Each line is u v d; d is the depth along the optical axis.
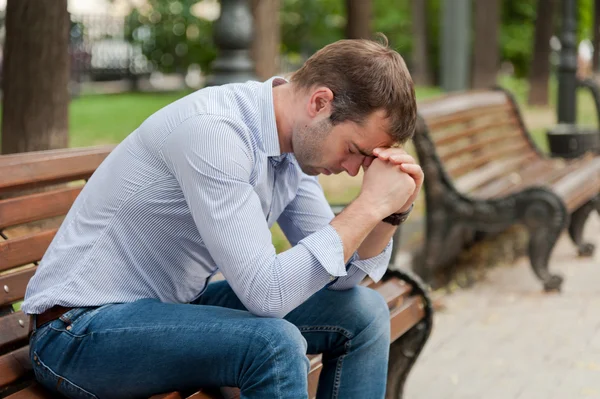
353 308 2.70
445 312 5.29
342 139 2.36
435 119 5.77
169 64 22.97
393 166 2.42
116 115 15.16
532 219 5.57
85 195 2.47
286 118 2.43
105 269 2.39
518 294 5.67
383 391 2.78
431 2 29.05
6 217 2.75
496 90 7.64
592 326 5.00
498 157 6.95
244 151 2.34
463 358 4.50
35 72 5.60
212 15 22.27
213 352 2.27
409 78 2.36
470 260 6.48
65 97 5.76
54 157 2.89
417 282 3.36
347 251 2.35
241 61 6.48
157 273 2.45
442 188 5.68
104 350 2.32
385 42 2.47
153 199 2.37
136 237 2.40
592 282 5.98
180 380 2.33
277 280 2.27
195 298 2.64
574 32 9.55
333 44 2.39
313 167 2.44
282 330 2.26
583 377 4.22
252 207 2.32
